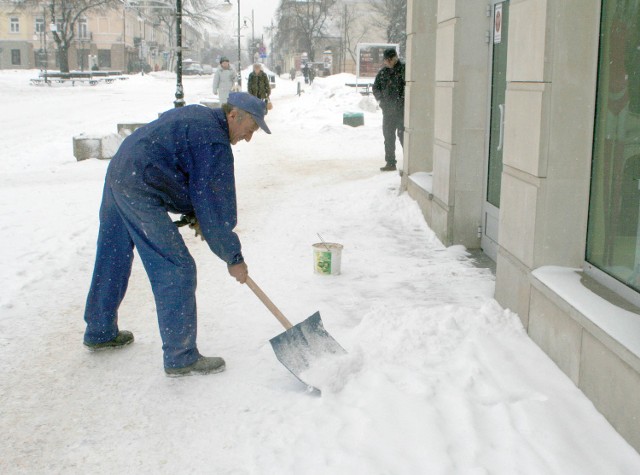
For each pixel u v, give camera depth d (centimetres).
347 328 493
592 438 347
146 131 407
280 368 439
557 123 455
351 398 388
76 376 431
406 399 379
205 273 647
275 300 565
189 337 424
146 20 8919
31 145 1800
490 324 483
